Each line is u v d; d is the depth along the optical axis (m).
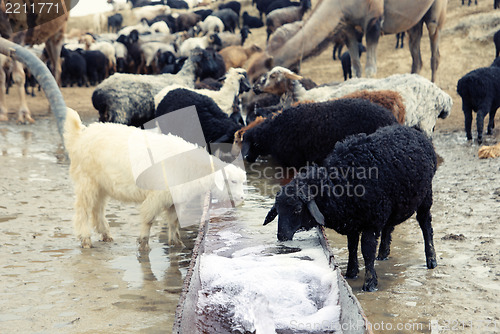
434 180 8.84
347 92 10.58
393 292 4.86
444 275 5.22
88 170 6.16
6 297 4.71
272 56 16.20
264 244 5.42
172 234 6.29
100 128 6.24
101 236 6.52
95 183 6.20
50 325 4.18
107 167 6.04
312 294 4.23
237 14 37.97
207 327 3.70
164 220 7.43
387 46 25.70
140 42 29.66
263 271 4.48
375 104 8.15
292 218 4.95
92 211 6.38
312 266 4.61
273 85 11.48
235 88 11.66
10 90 24.20
